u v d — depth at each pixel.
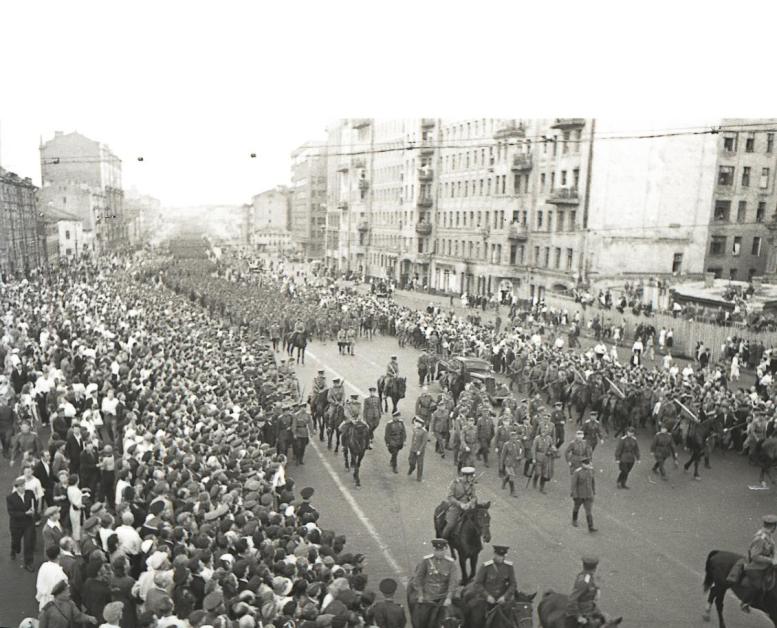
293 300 56.81
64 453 17.98
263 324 45.41
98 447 18.44
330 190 134.25
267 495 14.59
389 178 102.44
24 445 17.91
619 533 17.73
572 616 11.00
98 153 130.38
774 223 59.31
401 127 96.81
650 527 18.14
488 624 11.49
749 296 50.44
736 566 12.67
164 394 21.47
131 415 18.91
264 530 12.77
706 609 13.62
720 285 57.34
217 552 11.68
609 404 27.09
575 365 30.80
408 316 48.50
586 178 61.69
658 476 22.38
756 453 23.38
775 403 25.38
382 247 106.38
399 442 22.09
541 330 49.41
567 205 64.19
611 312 53.12
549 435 20.83
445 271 86.38
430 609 11.88
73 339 31.83
